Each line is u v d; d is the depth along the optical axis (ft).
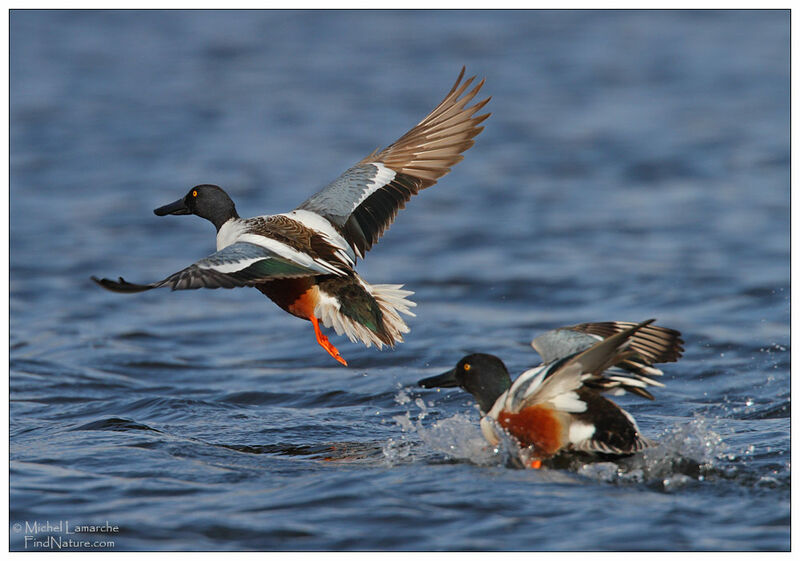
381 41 141.79
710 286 52.65
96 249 63.26
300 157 86.53
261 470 27.45
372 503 24.00
